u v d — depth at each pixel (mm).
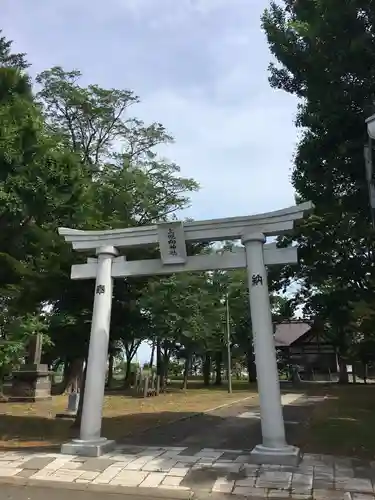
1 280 12484
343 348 29031
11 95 11938
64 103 22984
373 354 20516
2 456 9227
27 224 11789
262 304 9570
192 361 43594
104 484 7551
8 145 10398
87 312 13203
